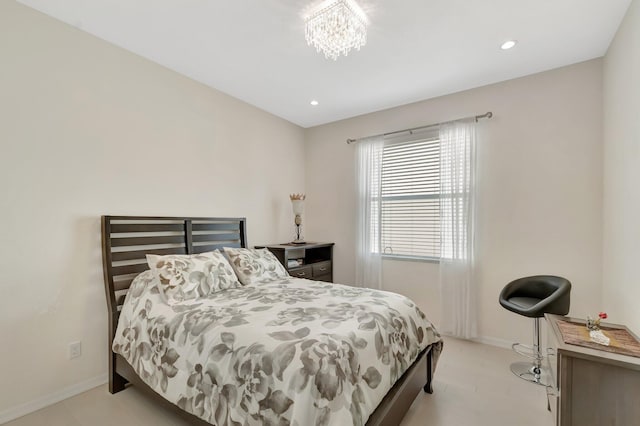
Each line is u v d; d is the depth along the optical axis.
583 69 2.54
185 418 1.56
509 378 2.30
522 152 2.80
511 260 2.85
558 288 2.36
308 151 4.42
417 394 1.90
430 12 1.93
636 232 1.75
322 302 2.00
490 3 1.84
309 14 1.96
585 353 1.35
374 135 3.78
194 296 2.12
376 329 1.62
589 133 2.51
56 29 2.03
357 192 3.83
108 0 1.83
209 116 3.08
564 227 2.61
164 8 1.91
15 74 1.86
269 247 3.52
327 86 3.07
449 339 3.07
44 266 1.97
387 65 2.62
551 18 1.99
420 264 3.41
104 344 2.24
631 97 1.83
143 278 2.19
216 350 1.46
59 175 2.04
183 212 2.83
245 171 3.51
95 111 2.23
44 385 1.95
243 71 2.76
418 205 3.45
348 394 1.25
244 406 1.29
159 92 2.64
